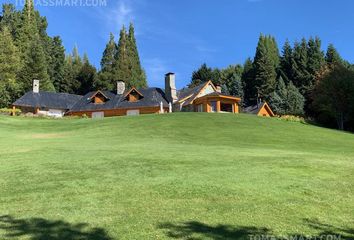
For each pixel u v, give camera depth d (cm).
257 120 3894
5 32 7462
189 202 1037
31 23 9750
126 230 841
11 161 1605
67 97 7212
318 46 9012
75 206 996
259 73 9462
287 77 9456
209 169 1427
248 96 9888
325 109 5425
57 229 843
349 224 923
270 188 1187
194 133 2969
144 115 4078
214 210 979
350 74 5431
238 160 1631
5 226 859
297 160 1662
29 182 1236
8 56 7081
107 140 2545
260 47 9862
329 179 1337
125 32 10675
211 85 6294
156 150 1908
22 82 7612
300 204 1050
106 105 6612
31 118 4419
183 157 1669
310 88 7494
